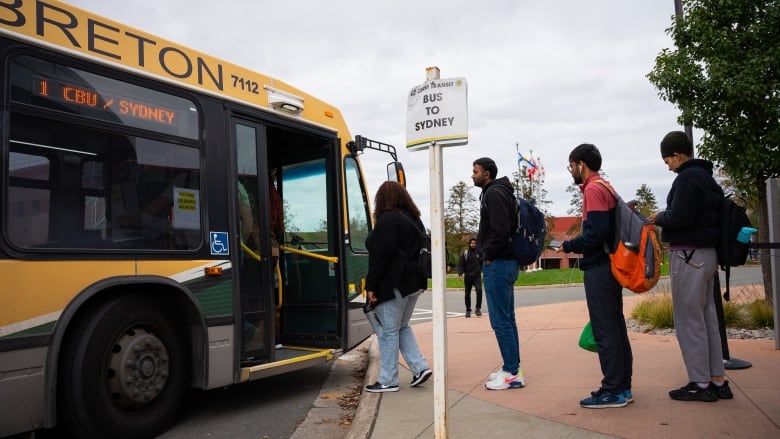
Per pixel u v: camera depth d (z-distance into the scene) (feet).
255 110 18.69
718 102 28.40
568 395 16.26
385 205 18.65
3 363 11.69
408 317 18.78
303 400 19.02
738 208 14.51
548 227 168.96
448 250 187.73
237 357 16.57
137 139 14.94
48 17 13.39
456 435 13.23
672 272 15.08
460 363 22.27
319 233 22.21
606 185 14.64
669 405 14.56
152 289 15.15
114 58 14.65
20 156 12.42
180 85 16.22
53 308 12.56
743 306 29.40
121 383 13.87
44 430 14.99
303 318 22.35
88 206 13.60
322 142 22.53
